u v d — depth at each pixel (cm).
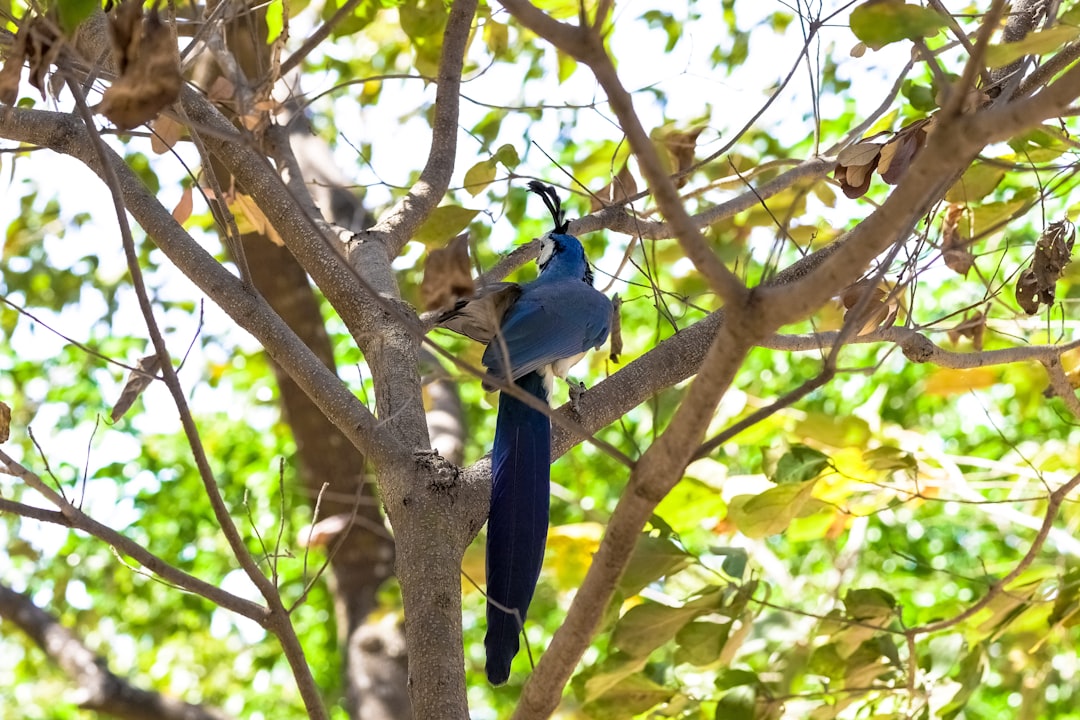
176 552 1719
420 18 757
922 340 614
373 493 1208
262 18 827
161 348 427
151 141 620
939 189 434
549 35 318
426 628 461
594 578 378
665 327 1321
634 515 362
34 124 581
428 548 481
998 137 311
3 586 1320
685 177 714
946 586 1664
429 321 571
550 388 657
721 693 743
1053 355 639
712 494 852
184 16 776
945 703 701
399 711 1078
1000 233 867
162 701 1225
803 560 1540
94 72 481
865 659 682
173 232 573
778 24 1030
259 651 1839
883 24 422
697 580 718
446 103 671
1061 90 288
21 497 1667
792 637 779
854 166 550
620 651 635
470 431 1678
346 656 1138
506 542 500
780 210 842
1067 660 1055
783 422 973
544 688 407
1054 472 894
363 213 1077
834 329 704
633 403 567
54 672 1731
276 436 1725
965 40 459
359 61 1097
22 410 1638
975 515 1452
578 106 685
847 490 813
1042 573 762
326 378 534
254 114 633
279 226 612
